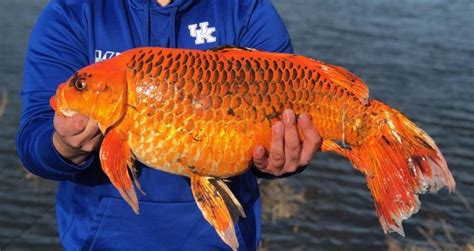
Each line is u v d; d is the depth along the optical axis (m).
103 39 2.72
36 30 2.76
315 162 9.34
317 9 24.89
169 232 2.73
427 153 2.43
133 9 2.75
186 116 2.15
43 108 2.58
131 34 2.73
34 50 2.73
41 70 2.68
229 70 2.20
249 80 2.22
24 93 2.69
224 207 2.29
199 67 2.17
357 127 2.39
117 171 2.14
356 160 2.43
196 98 2.16
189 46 2.77
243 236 2.84
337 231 7.27
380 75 15.30
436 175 2.42
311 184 8.52
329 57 16.80
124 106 2.12
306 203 7.92
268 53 2.30
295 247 6.81
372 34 20.42
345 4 26.80
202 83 2.16
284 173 2.39
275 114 2.25
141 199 2.70
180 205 2.72
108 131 2.15
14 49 14.87
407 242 7.08
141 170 2.67
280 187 8.26
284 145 2.28
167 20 2.75
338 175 8.91
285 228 7.21
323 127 2.36
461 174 9.52
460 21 23.77
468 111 12.76
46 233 6.85
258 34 2.84
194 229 2.74
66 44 2.72
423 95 13.79
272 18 2.87
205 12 2.81
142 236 2.72
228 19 2.81
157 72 2.14
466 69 16.44
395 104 13.04
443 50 18.64
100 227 2.73
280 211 7.57
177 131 2.16
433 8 26.84
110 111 2.11
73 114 2.12
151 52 2.16
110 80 2.10
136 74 2.13
